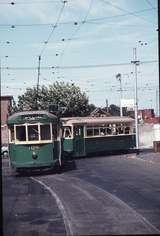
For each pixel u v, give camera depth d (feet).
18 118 96.53
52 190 70.49
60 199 60.54
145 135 234.38
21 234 39.32
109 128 150.00
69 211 50.80
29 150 95.91
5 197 64.03
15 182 85.25
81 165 115.85
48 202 58.13
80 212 49.93
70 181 82.38
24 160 95.96
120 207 52.44
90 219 45.52
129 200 57.47
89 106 250.57
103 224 42.75
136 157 135.33
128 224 42.47
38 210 52.08
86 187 72.43
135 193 63.46
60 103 241.35
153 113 338.34
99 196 61.87
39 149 96.02
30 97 244.42
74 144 136.87
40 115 96.63
